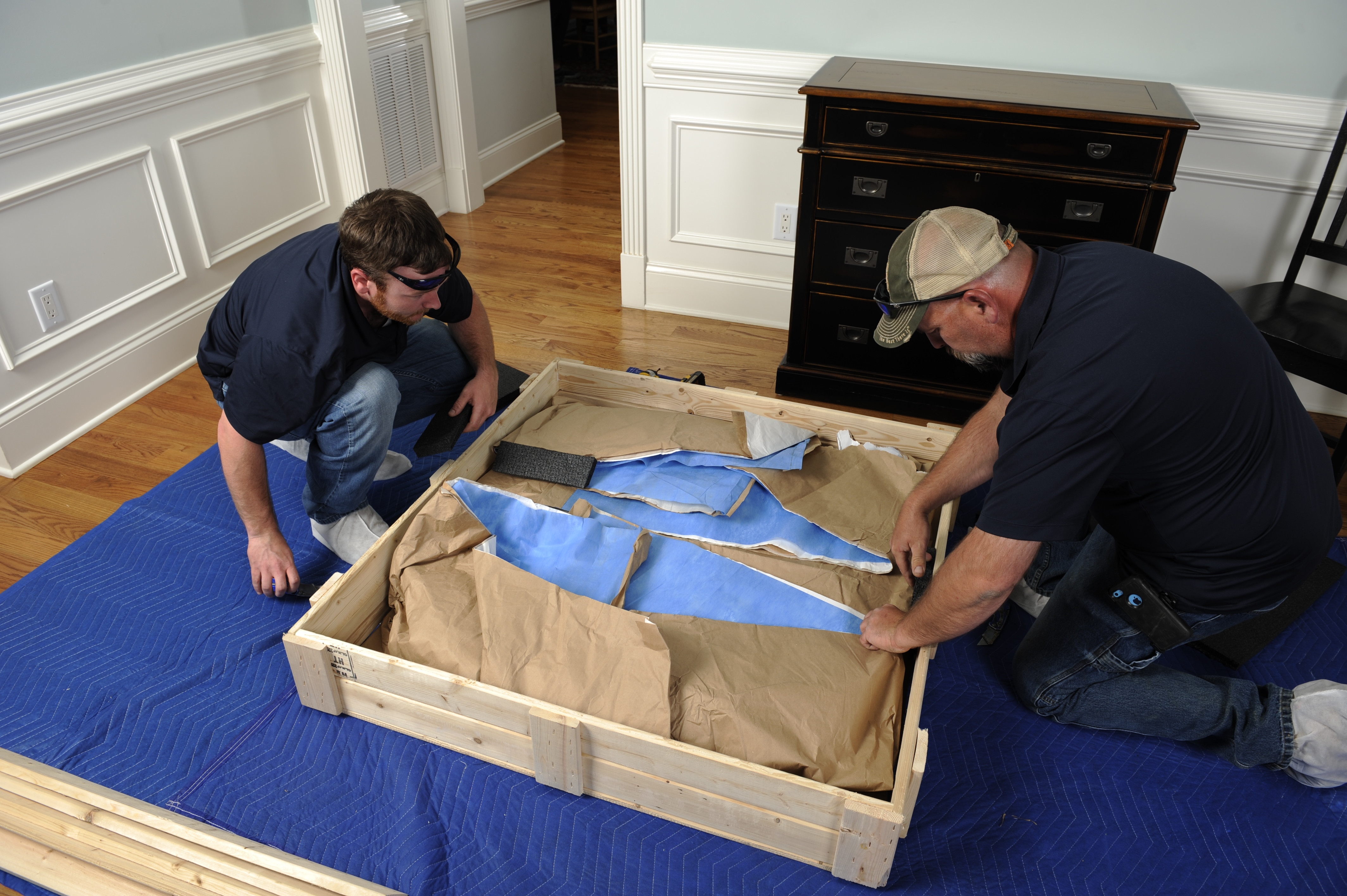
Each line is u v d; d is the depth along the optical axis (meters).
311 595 1.93
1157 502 1.34
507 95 4.45
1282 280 2.55
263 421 1.68
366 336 1.78
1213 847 1.48
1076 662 1.57
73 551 2.04
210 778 1.55
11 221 2.21
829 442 2.20
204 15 2.71
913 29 2.55
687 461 2.03
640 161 2.99
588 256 3.67
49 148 2.27
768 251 3.02
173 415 2.58
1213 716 1.55
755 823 1.41
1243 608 1.42
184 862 1.25
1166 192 2.09
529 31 4.52
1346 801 1.56
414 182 3.83
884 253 2.40
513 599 1.62
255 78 2.91
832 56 2.66
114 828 1.31
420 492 2.27
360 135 3.35
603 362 2.90
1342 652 1.85
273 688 1.73
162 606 1.91
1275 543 1.33
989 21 2.47
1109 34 2.38
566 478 2.00
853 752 1.44
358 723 1.66
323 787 1.54
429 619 1.62
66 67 2.30
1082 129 2.09
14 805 1.35
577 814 1.50
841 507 1.93
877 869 1.35
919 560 1.70
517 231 3.90
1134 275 1.22
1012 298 1.26
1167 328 1.18
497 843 1.46
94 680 1.73
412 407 2.15
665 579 1.77
